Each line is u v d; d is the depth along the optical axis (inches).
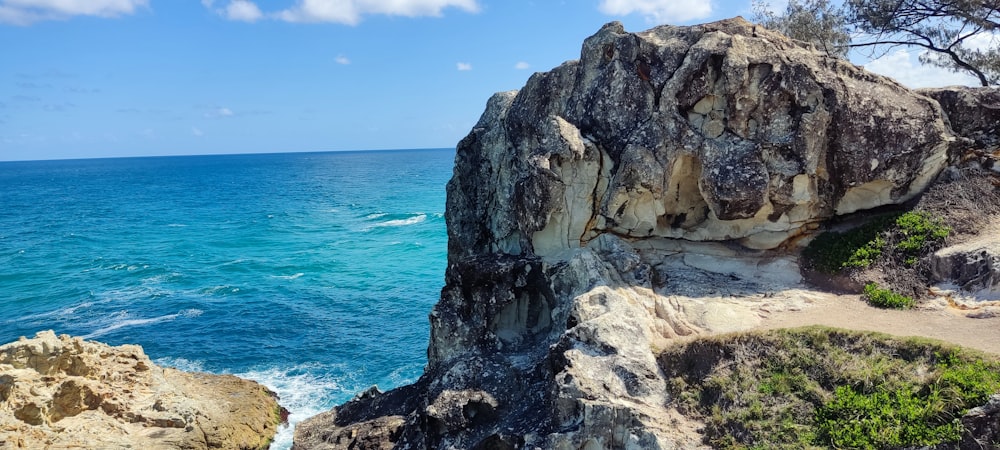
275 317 1637.6
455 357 769.6
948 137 735.7
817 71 730.2
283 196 5172.2
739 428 535.5
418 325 1547.7
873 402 519.2
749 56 726.5
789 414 535.2
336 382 1236.5
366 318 1612.9
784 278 740.7
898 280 689.6
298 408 1127.6
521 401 663.1
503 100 1032.8
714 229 801.6
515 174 925.2
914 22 1074.1
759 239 784.3
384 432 741.9
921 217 728.3
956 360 524.7
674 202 800.9
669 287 727.7
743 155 727.1
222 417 952.9
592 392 576.7
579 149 760.3
